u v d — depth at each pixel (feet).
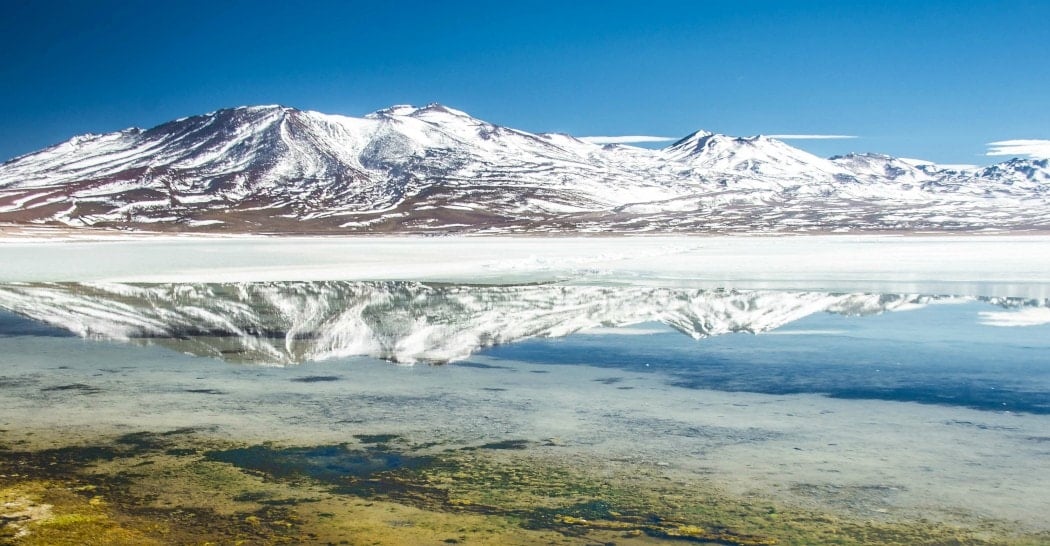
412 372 46.55
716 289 93.66
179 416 36.52
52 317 70.08
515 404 38.75
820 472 28.50
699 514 24.82
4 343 56.95
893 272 119.34
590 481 27.73
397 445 32.04
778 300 81.97
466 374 45.93
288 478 28.17
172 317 69.82
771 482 27.53
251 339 58.54
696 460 29.96
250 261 148.36
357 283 102.47
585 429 34.19
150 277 110.83
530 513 24.97
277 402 39.22
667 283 101.60
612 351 52.95
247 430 34.22
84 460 30.12
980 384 42.34
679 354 51.83
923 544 22.65
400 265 136.98
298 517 24.72
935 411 36.88
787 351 52.65
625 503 25.75
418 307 76.38
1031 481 27.43
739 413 36.81
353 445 32.04
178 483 27.66
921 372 45.57
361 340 57.93
